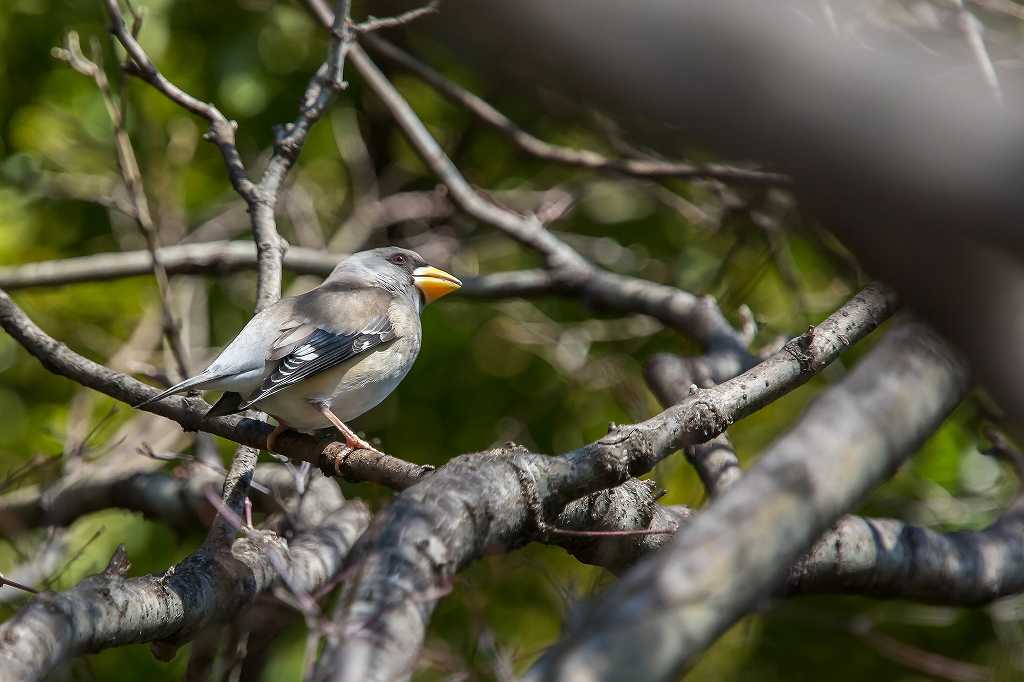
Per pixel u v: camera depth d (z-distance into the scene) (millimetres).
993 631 12805
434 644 8164
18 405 14227
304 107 10109
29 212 15430
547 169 17469
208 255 14117
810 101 2631
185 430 8930
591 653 4164
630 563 7875
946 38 10859
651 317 13516
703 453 9734
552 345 15258
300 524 10391
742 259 15578
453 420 15078
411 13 9867
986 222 2594
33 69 15180
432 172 15109
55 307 15039
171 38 15258
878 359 4906
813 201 2732
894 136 2615
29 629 6098
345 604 5348
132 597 6801
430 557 5527
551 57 2682
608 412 14891
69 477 12289
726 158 3018
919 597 9188
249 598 7738
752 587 4383
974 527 12438
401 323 10234
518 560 8586
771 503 4496
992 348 2701
